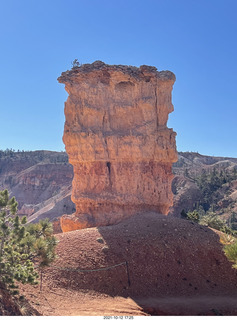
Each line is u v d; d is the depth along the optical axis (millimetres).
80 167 44562
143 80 45406
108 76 45562
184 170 199000
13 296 24094
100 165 44250
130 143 43812
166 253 36062
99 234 37188
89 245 35125
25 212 168375
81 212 44375
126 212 43281
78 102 44906
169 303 30484
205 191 148500
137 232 38031
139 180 43938
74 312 25750
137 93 45125
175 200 139125
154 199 44531
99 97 44812
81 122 44781
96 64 45531
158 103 45719
